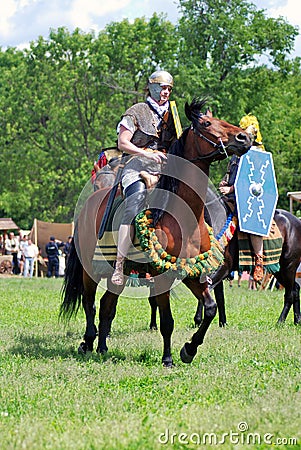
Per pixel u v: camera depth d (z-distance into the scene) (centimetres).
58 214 5834
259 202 1228
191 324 1391
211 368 927
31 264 3638
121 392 802
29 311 1705
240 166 1216
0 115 5925
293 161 5609
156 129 931
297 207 5447
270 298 2073
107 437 628
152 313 1338
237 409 714
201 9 4584
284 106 5769
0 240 4356
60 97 5800
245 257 1227
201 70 4491
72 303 1095
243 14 4638
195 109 880
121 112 5578
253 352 1049
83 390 809
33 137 5981
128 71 5644
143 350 1063
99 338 1056
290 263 1373
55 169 5966
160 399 775
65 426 669
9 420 695
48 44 5912
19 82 5919
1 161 5906
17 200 5834
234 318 1526
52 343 1155
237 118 4562
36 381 858
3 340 1188
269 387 809
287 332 1270
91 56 5700
